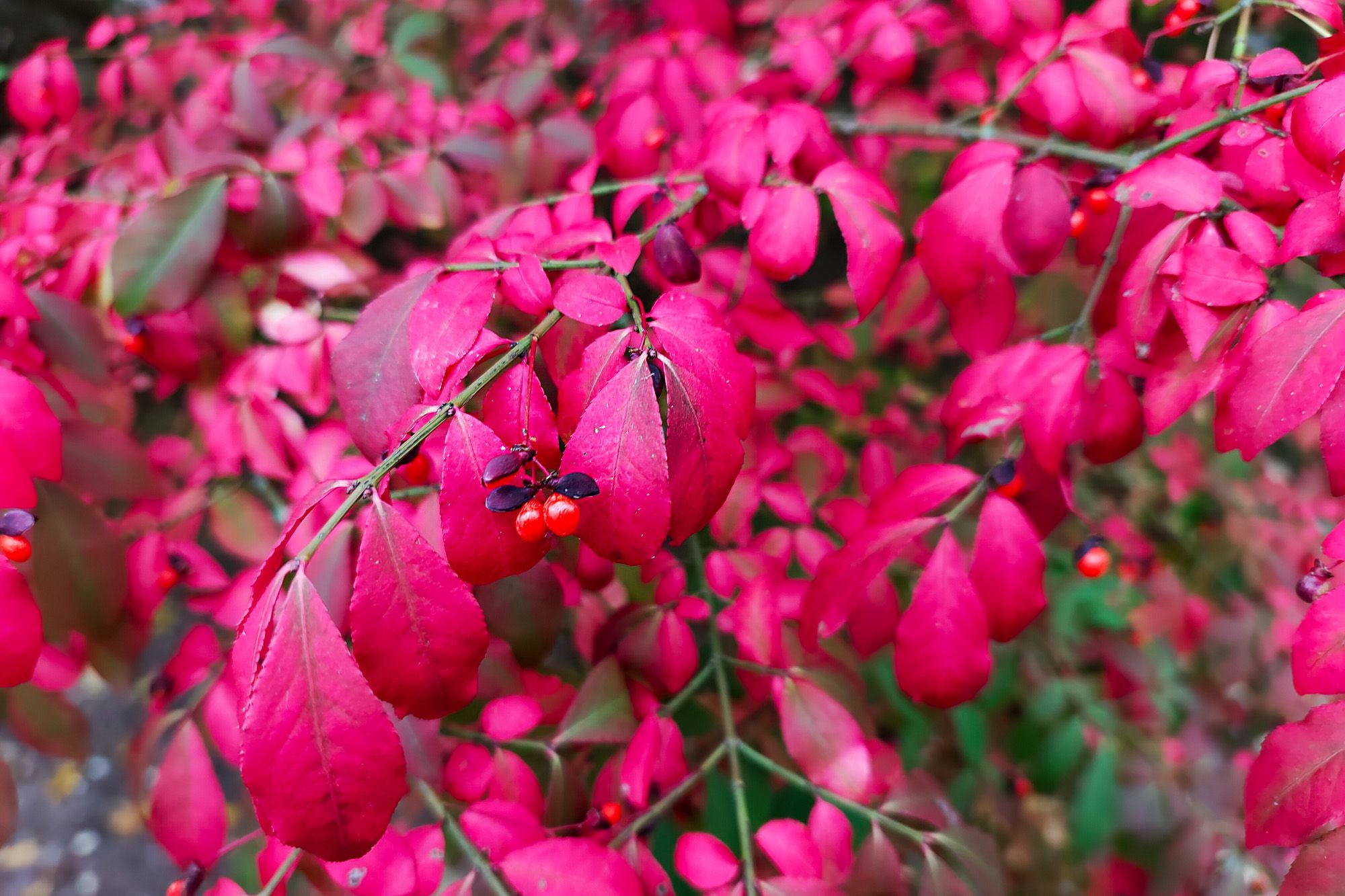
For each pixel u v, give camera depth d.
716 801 0.38
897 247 0.27
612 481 0.22
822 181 0.28
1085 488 0.61
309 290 0.37
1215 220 0.26
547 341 0.26
